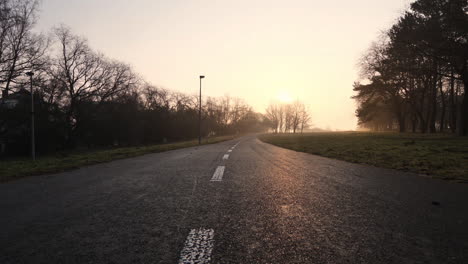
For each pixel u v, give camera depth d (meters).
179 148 22.23
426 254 2.16
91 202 4.02
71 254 2.23
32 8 25.22
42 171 8.27
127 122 46.56
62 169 8.74
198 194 4.43
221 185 5.19
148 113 54.59
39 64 26.70
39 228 2.89
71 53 33.84
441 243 2.38
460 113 26.84
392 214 3.26
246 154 13.51
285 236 2.56
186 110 67.88
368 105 45.06
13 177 7.29
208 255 2.17
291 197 4.17
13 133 29.89
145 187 5.12
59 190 5.11
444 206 3.62
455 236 2.55
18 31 25.14
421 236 2.55
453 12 21.77
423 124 37.41
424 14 24.84
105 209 3.61
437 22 22.78
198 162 9.64
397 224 2.89
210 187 5.01
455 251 2.22
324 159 10.80
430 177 6.18
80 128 37.38
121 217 3.23
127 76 39.91
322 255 2.15
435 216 3.17
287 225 2.88
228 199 4.06
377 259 2.08
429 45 23.75
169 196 4.31
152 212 3.42
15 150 30.73
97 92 37.00
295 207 3.59
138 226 2.90
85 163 10.41
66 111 34.50
